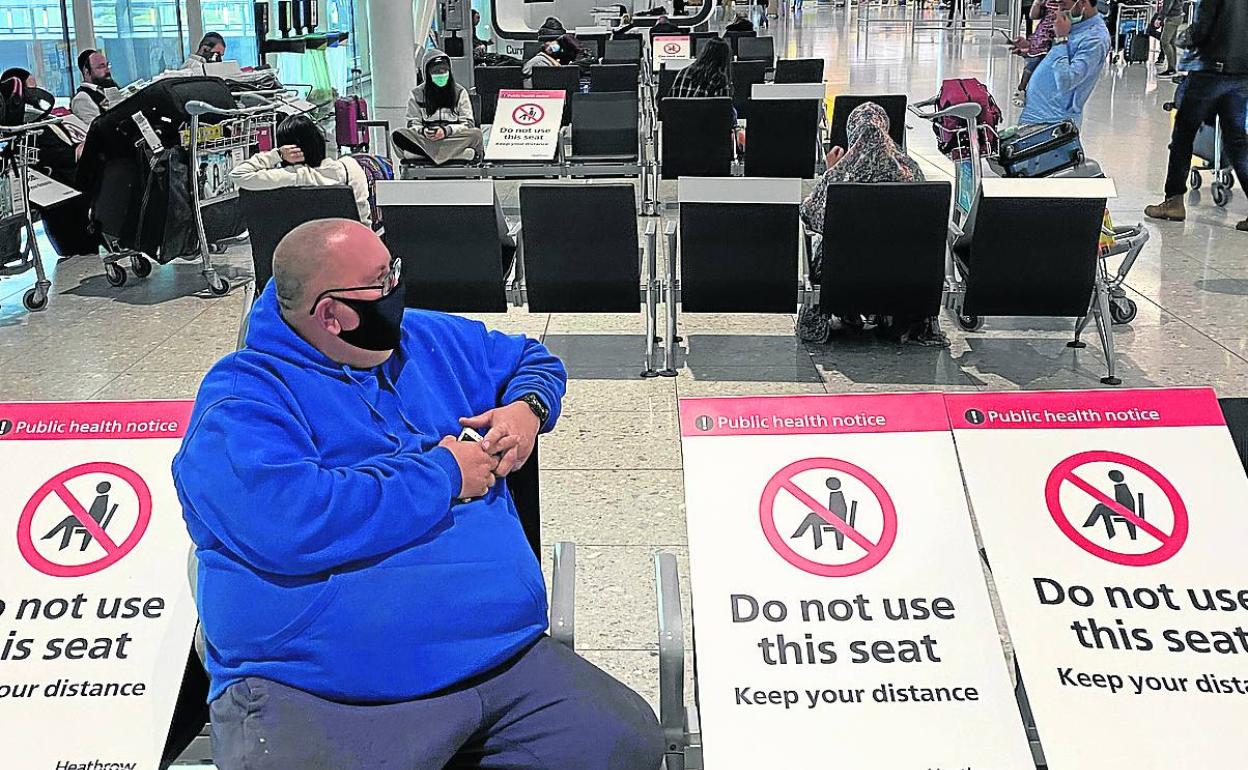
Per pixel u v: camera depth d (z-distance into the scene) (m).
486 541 2.17
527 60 16.81
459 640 2.07
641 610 3.35
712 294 5.45
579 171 9.09
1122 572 2.15
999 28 31.50
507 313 6.50
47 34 9.91
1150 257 7.43
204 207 7.05
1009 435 2.26
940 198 5.05
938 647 2.09
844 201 5.07
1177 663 2.07
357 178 6.38
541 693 2.08
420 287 5.48
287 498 1.95
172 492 2.29
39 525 2.26
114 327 6.40
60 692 2.12
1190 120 8.12
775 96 9.09
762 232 5.29
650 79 13.73
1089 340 5.89
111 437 2.33
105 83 8.96
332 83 15.05
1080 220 4.95
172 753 2.15
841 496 2.21
